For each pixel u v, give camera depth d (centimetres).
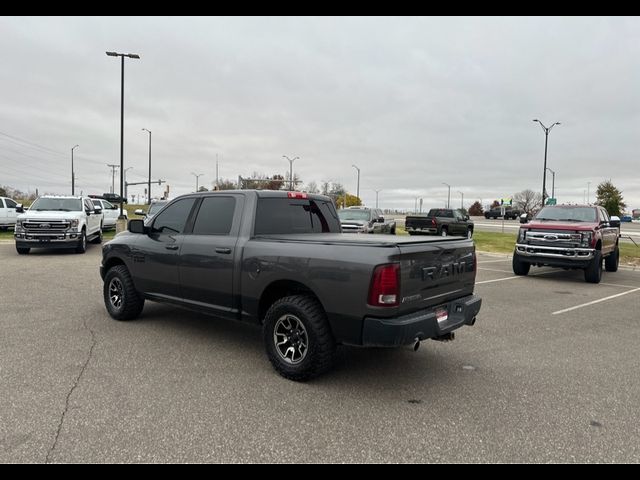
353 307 430
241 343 586
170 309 762
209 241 561
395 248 424
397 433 363
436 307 482
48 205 1662
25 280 1028
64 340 579
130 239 667
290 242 488
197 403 408
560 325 721
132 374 471
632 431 371
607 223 1330
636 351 587
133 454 325
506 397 436
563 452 339
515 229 3994
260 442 345
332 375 488
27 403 398
